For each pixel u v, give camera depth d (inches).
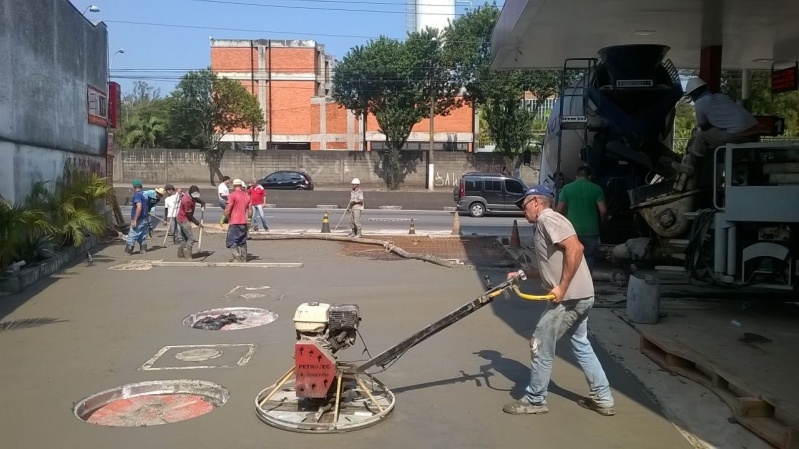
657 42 572.4
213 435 201.9
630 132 484.7
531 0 427.5
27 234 484.4
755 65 725.3
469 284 457.1
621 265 489.4
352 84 1747.0
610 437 201.0
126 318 357.1
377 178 1859.0
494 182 1164.5
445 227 956.0
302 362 207.2
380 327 336.8
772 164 355.3
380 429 206.2
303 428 203.0
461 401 230.8
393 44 1724.9
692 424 210.7
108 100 817.5
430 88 1739.7
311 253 629.6
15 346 301.1
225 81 1915.6
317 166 1877.5
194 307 385.1
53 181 597.6
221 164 1909.4
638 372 261.9
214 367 269.4
